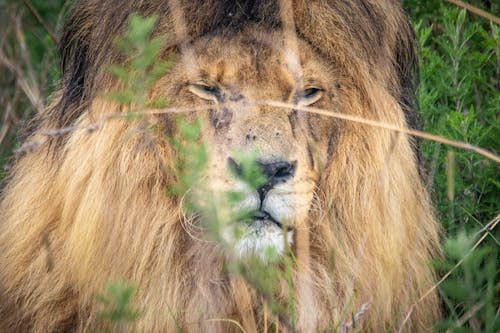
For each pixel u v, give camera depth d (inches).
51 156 283.6
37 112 321.1
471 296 244.4
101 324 269.3
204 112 268.2
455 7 375.9
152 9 271.3
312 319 267.0
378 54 284.4
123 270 274.4
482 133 331.0
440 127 320.2
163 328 275.3
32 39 455.5
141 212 276.2
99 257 272.2
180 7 266.8
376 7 287.3
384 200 281.1
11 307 285.6
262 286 254.8
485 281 299.4
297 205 263.0
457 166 329.7
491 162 329.7
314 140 275.9
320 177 279.6
